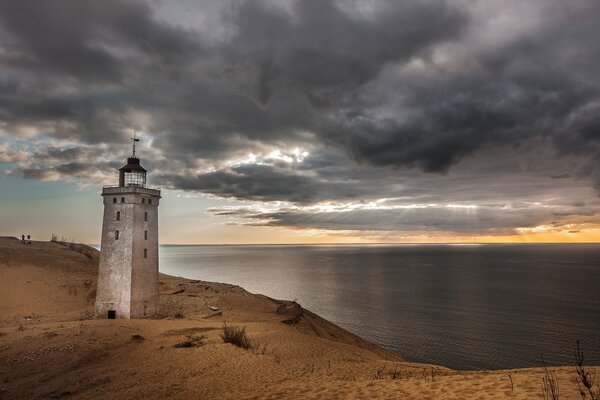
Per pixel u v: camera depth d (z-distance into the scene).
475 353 56.12
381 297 102.62
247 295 59.62
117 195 41.31
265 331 33.16
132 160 44.06
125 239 40.59
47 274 55.31
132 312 39.91
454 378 14.17
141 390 18.27
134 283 40.34
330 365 24.05
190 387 18.30
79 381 20.09
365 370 22.22
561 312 83.19
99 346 25.75
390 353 49.50
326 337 45.88
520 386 11.70
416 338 63.50
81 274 58.59
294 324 45.28
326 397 13.39
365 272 174.75
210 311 45.59
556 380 11.99
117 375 20.89
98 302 40.62
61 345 25.61
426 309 86.62
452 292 111.88
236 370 21.09
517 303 94.31
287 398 13.85
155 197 43.41
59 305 46.53
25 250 64.06
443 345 59.81
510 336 64.31
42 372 21.53
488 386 12.16
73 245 78.56
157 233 43.62
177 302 49.69
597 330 67.69
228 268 194.25
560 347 58.28
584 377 10.07
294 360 24.78
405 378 15.88
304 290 114.25
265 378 19.34
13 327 33.06
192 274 159.75
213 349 25.14
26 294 47.94
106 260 40.97
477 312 83.50
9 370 21.70
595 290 114.81
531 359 53.38
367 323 73.31
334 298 100.44
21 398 18.23
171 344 26.92
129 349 25.94
